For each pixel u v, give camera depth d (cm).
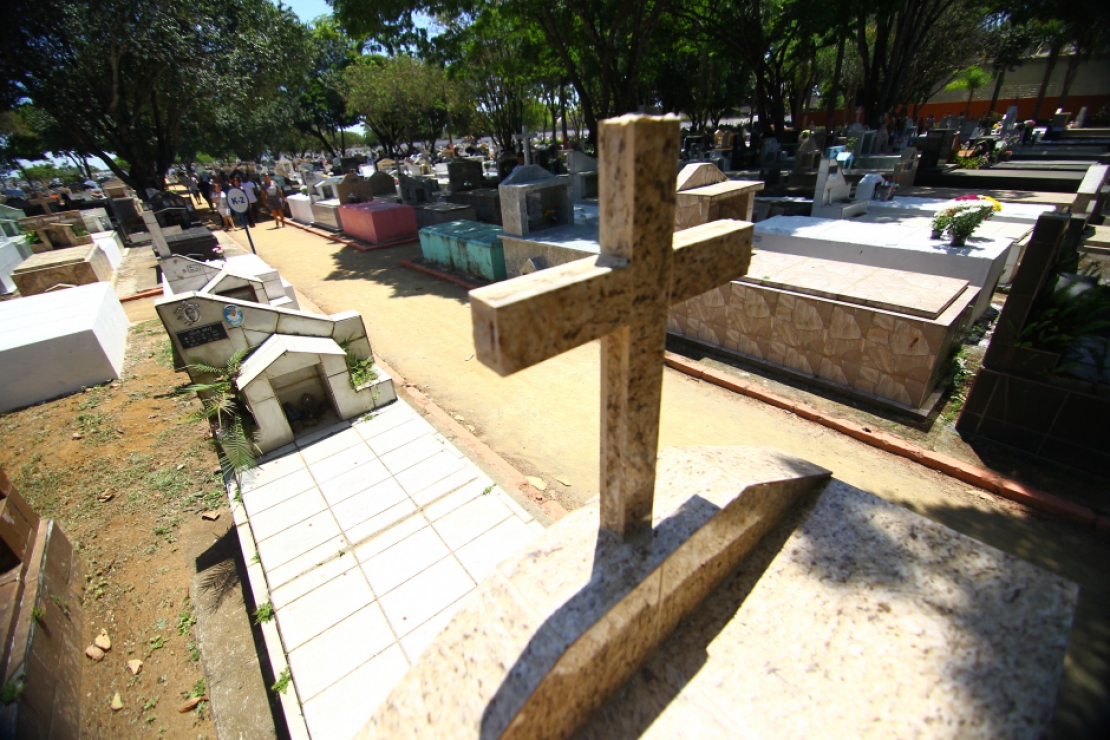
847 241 791
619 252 152
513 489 476
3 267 1176
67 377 721
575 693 166
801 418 562
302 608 359
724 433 547
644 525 193
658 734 173
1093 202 901
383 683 310
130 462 568
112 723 329
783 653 191
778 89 2270
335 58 3822
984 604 193
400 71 2923
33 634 321
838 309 561
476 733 143
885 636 190
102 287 893
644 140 136
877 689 175
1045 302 446
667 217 153
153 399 698
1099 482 432
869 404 561
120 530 477
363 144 7506
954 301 536
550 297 135
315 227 1852
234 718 327
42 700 302
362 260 1372
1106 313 463
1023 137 2347
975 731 159
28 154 3438
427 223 1641
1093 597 349
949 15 2444
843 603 204
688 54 2442
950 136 1700
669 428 561
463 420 602
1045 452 457
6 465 578
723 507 199
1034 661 173
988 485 445
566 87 2605
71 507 507
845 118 2211
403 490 464
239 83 1955
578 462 518
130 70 1797
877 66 1809
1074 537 395
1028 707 161
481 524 422
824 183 975
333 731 288
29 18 1471
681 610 203
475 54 1794
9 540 357
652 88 2753
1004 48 2892
